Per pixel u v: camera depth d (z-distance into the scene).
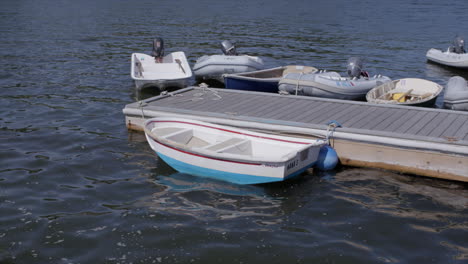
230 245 5.83
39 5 43.72
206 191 7.38
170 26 29.53
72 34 25.44
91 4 45.66
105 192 7.28
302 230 6.23
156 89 14.11
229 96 11.07
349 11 41.09
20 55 19.17
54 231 6.11
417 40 24.78
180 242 5.89
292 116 9.38
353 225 6.38
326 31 28.06
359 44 23.44
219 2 49.47
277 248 5.78
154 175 7.97
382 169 8.19
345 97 12.16
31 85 14.34
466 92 11.34
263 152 8.22
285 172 7.26
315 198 7.19
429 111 9.62
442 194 7.33
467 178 7.55
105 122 10.80
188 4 46.47
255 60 15.23
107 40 23.67
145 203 6.93
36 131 10.06
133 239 5.94
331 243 5.90
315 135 8.46
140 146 9.29
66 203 6.89
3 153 8.77
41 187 7.41
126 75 16.00
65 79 15.23
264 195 7.27
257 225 6.34
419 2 52.03
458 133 8.20
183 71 14.59
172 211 6.69
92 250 5.70
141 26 29.30
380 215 6.67
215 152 7.50
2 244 5.80
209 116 9.27
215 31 27.52
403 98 11.93
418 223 6.45
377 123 8.87
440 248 5.82
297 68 15.03
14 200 6.94
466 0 54.50
